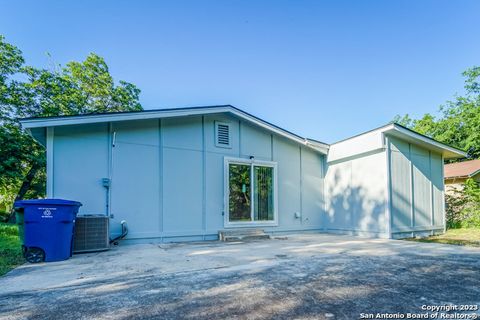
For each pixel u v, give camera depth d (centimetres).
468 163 1521
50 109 1484
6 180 1406
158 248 584
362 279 335
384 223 761
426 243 656
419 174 845
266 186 861
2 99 1387
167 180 704
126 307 247
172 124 725
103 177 625
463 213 997
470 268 392
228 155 804
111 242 619
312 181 957
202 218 743
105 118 603
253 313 233
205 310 239
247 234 764
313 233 912
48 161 571
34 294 284
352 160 871
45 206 456
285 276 349
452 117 2116
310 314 231
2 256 495
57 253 455
